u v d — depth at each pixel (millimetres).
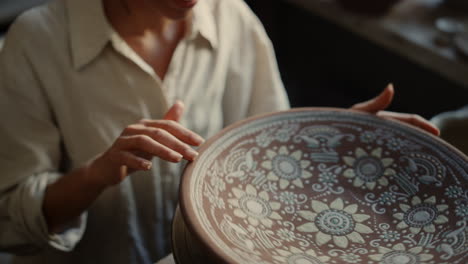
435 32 1755
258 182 692
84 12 843
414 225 651
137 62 849
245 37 1016
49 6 886
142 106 883
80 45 842
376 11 1838
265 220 652
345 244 644
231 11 1000
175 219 675
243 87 1014
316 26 2244
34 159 863
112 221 942
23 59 846
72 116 884
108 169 737
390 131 722
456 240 597
